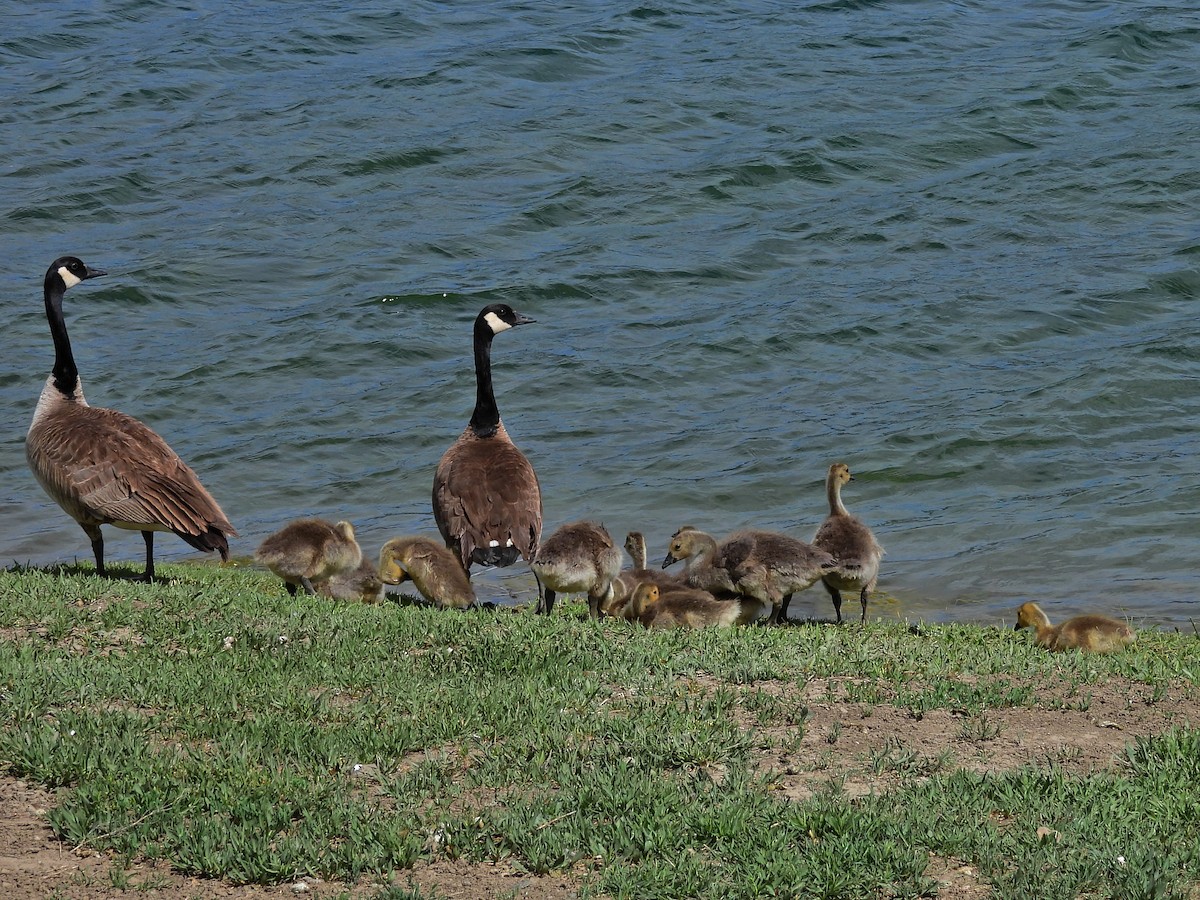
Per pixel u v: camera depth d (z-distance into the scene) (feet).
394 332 85.05
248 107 126.11
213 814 23.54
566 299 89.66
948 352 79.97
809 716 28.89
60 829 22.91
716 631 35.88
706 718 28.22
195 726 26.81
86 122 122.52
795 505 62.34
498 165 111.65
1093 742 27.78
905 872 22.02
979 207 102.27
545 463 67.87
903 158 111.86
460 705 28.43
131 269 93.66
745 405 74.74
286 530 42.70
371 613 36.29
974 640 38.34
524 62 136.98
